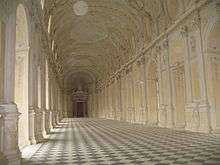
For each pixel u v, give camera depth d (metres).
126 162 6.77
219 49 15.15
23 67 10.53
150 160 6.96
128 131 17.62
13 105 6.94
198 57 15.56
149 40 24.39
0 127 6.39
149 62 24.62
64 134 16.38
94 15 29.30
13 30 7.50
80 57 46.81
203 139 11.47
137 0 24.34
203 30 15.16
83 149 9.54
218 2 14.04
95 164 6.63
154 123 23.52
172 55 19.59
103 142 11.65
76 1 25.73
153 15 22.98
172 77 19.59
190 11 16.05
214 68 14.94
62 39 34.50
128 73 32.38
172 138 12.36
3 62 7.06
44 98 16.81
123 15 28.09
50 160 7.39
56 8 24.69
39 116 12.89
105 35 35.00
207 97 14.80
